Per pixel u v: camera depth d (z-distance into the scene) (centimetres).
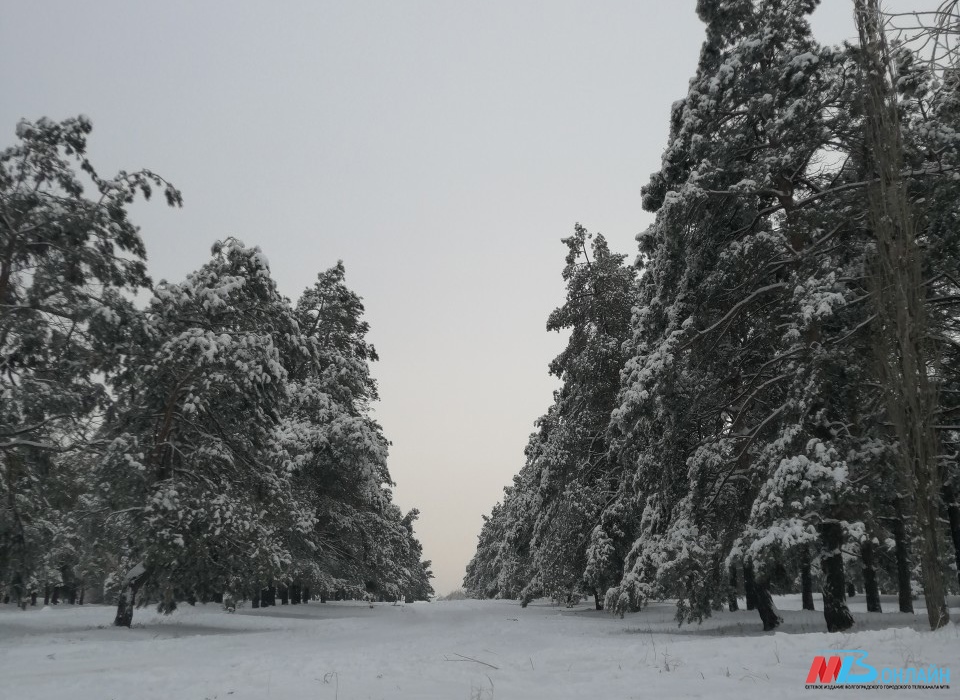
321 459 3934
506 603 5644
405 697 835
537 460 3609
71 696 940
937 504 1244
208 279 2834
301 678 1050
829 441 1752
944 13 808
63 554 4528
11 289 2420
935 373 1271
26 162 2433
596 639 1888
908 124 1583
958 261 1574
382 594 4928
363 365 4403
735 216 2088
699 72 2266
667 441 2194
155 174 2525
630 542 3247
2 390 2259
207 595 2698
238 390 2684
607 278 3631
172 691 956
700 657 1091
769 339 2130
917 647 1012
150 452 2623
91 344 2514
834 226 1770
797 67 1859
